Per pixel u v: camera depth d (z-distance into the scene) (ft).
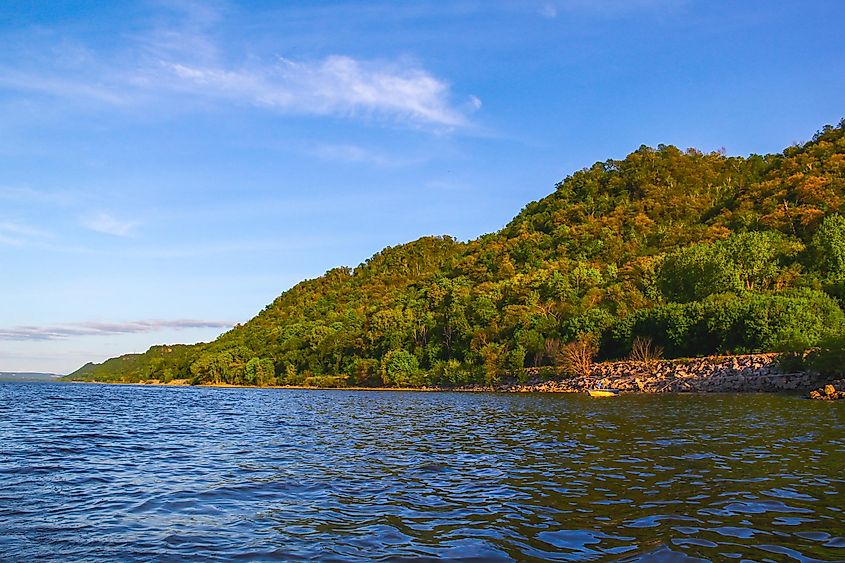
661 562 28.89
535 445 75.25
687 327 241.76
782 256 304.91
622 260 457.68
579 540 33.14
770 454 61.05
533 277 426.92
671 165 646.33
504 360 310.24
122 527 37.78
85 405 182.19
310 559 30.81
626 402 161.27
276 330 621.72
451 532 35.35
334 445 80.07
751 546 31.09
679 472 52.60
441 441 82.94
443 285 536.83
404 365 382.63
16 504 44.55
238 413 149.69
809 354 180.65
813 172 454.40
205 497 46.42
